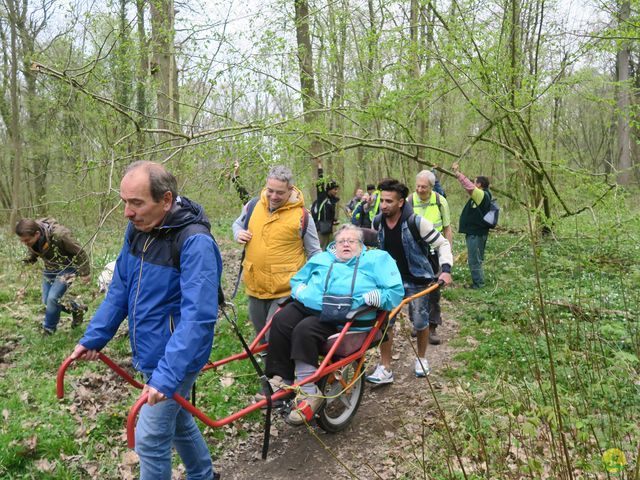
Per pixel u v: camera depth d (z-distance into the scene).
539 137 9.62
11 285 8.68
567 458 2.52
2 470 3.76
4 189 18.17
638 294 6.13
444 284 4.86
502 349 5.72
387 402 5.03
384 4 7.64
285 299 4.45
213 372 5.35
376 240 5.27
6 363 5.68
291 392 3.80
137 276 2.94
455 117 11.64
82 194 6.54
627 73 11.20
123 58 7.18
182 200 2.98
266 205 4.73
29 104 15.59
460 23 7.39
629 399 3.89
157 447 2.86
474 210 8.55
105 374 5.43
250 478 3.95
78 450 4.05
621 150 15.80
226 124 7.10
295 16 8.10
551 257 7.73
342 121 8.67
